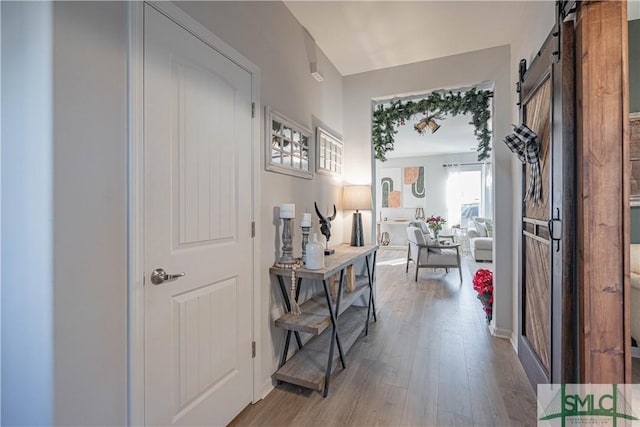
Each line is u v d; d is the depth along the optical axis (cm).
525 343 215
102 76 108
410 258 566
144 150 122
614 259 128
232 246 170
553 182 155
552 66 156
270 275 205
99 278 107
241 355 176
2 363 104
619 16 128
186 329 141
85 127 102
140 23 120
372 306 317
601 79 129
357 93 339
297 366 206
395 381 207
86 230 103
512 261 272
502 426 165
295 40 241
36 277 96
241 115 178
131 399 117
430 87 310
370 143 336
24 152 98
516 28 255
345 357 239
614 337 128
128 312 116
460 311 347
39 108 95
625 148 128
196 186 147
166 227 131
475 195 786
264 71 201
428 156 825
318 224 277
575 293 138
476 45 283
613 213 128
